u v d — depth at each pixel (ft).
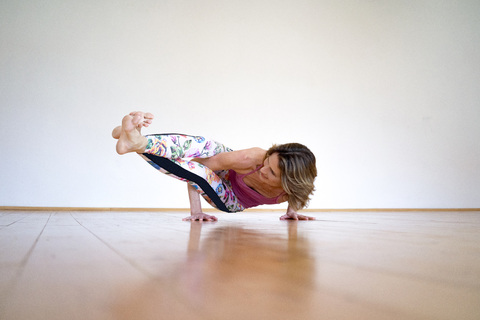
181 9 14.85
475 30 20.43
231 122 15.39
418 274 1.37
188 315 0.79
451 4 19.98
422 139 18.83
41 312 0.80
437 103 19.31
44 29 12.84
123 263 1.54
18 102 12.33
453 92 19.69
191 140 5.78
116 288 1.06
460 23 20.16
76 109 13.00
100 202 13.03
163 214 9.33
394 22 18.76
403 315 0.82
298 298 0.96
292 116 16.49
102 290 1.03
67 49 13.06
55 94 12.78
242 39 15.84
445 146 19.30
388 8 18.70
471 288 1.13
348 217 8.98
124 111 13.64
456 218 8.84
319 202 16.62
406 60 18.85
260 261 1.65
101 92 13.38
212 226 4.59
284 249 2.16
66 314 0.79
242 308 0.85
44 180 12.42
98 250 2.00
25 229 3.65
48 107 12.66
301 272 1.37
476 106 20.13
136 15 14.11
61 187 12.60
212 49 15.25
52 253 1.86
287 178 5.62
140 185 13.60
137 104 13.85
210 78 15.14
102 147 13.21
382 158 17.97
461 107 19.80
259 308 0.85
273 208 16.49
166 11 14.60
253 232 3.62
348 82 17.63
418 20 19.25
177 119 14.47
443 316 0.82
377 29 18.40
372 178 17.69
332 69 17.39
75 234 3.10
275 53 16.40
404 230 4.24
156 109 14.16
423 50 19.25
